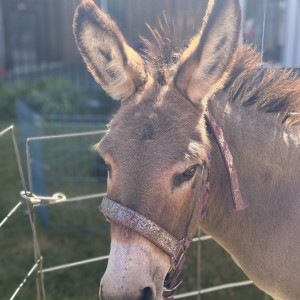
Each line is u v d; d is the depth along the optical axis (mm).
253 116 2082
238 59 2119
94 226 5094
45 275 4105
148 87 1787
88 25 1715
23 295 3773
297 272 2027
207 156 1722
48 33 14312
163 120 1631
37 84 12055
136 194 1545
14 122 10234
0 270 4180
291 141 2092
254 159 2006
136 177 1547
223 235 2178
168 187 1566
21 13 14625
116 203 1567
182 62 1711
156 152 1560
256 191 2043
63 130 7781
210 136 1841
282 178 2047
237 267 4125
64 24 13828
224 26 1568
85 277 4078
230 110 2029
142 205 1539
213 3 1546
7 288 3881
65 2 13633
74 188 6098
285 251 2027
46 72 14188
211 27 1566
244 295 3699
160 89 1763
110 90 1836
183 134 1613
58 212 5434
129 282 1497
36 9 14375
